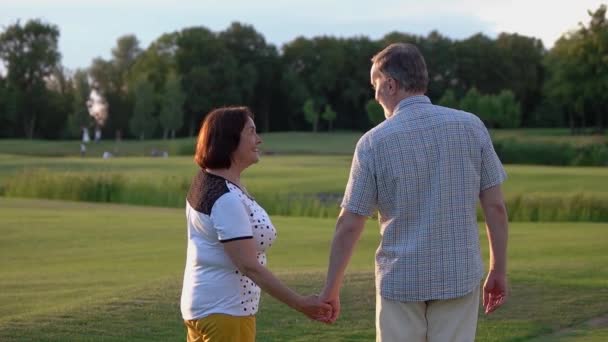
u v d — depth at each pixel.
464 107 100.94
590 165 58.28
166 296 8.22
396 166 3.81
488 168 3.91
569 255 13.28
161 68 109.88
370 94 113.25
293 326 7.25
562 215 24.19
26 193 30.53
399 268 3.82
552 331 7.32
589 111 104.00
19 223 18.64
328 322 4.02
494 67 112.00
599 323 7.58
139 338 6.86
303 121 115.62
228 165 3.89
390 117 3.93
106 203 27.80
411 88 3.93
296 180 34.56
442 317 3.84
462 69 112.06
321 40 116.06
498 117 100.25
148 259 13.24
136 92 99.00
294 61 116.12
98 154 75.25
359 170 3.90
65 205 25.06
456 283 3.79
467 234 3.83
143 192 29.02
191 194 3.91
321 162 49.16
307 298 3.87
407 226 3.83
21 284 10.29
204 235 3.80
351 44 114.44
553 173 37.25
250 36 114.31
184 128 109.81
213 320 3.79
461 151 3.83
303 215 25.72
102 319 7.39
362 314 7.61
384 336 3.89
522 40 113.19
